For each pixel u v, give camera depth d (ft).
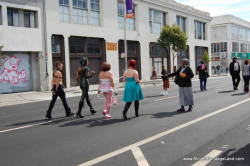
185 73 32.35
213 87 68.95
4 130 26.20
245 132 22.07
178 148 18.48
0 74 71.67
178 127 24.41
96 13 98.48
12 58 74.13
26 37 75.41
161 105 39.04
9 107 47.83
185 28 148.46
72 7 89.56
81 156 17.53
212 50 228.43
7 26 70.95
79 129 25.09
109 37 101.35
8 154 18.52
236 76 56.54
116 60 104.27
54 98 31.48
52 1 82.33
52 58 83.76
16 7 73.00
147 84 98.53
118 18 107.04
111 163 16.12
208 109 33.53
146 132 23.04
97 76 99.35
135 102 30.32
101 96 59.21
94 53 97.25
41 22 79.51
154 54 124.47
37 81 79.92
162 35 117.80
